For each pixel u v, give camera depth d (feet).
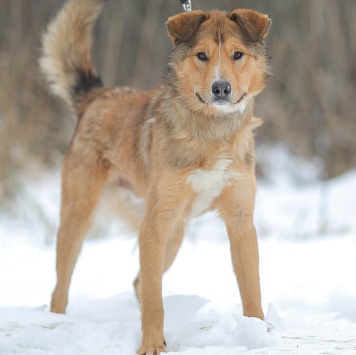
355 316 30.17
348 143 65.62
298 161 67.31
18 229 51.62
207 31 28.14
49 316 28.17
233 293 35.22
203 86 27.50
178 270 40.88
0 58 62.85
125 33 69.87
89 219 33.63
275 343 24.80
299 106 68.28
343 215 53.88
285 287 36.11
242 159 28.63
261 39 28.78
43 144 62.13
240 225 28.73
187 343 25.38
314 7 67.10
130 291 34.32
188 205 29.37
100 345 24.79
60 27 37.63
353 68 68.28
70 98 37.27
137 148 31.22
